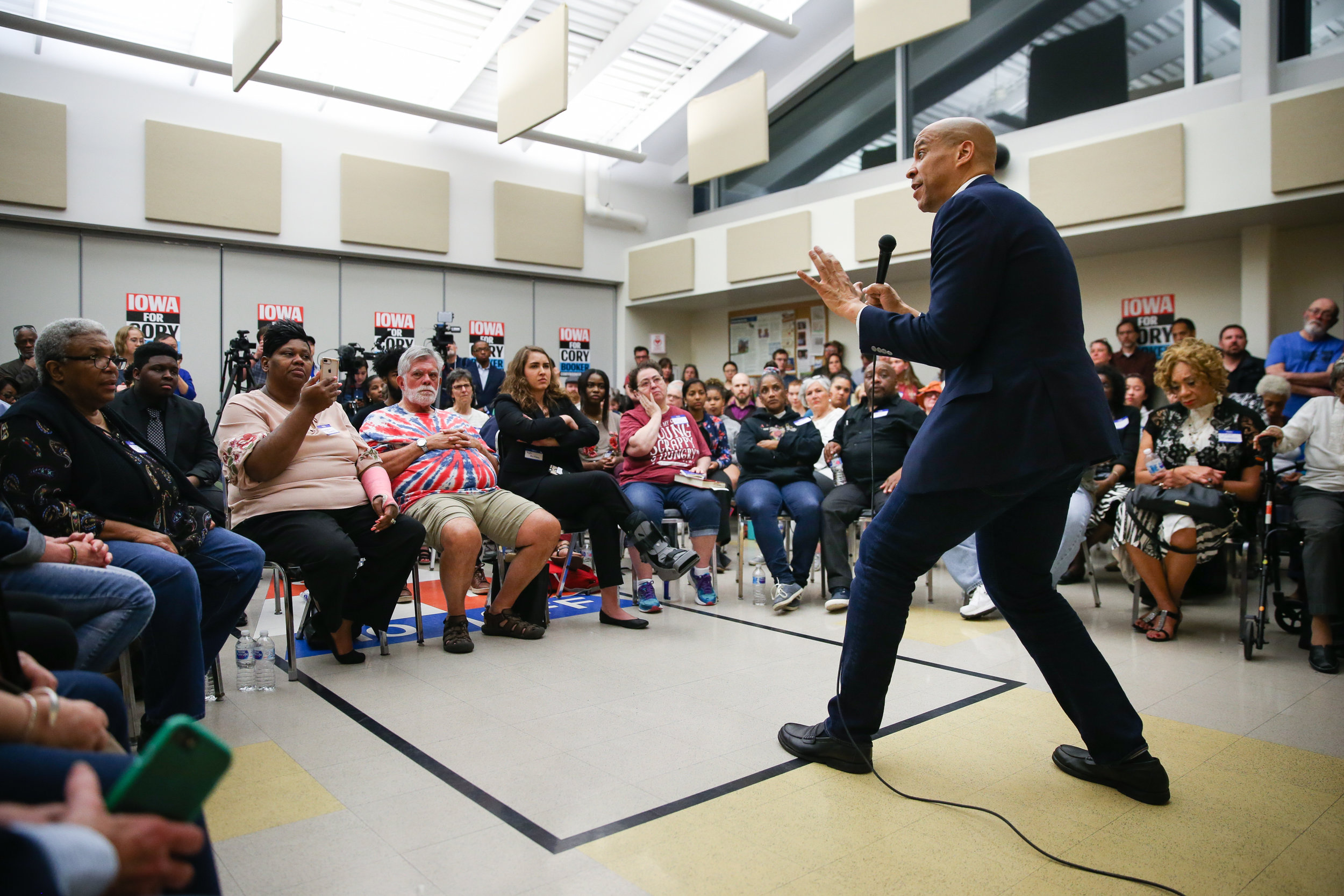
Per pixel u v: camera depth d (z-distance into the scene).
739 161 5.48
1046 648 1.78
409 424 3.31
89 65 6.35
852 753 1.84
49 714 0.93
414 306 8.18
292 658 2.60
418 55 7.11
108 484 2.04
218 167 6.86
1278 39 5.52
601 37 7.38
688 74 8.22
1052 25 6.77
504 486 3.50
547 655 2.90
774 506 3.82
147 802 0.76
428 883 1.39
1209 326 6.21
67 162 6.24
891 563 1.78
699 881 1.39
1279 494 3.12
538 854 1.49
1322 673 2.66
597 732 2.11
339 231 7.53
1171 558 3.14
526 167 8.75
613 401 6.15
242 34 4.20
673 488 4.02
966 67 7.36
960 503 1.67
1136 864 1.44
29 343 5.34
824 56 8.27
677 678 2.60
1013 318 1.61
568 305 9.30
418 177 7.91
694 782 1.80
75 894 0.69
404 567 2.83
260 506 2.63
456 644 2.93
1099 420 1.56
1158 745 2.02
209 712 2.29
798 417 4.31
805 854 1.49
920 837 1.55
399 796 1.74
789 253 7.89
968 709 2.29
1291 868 1.43
